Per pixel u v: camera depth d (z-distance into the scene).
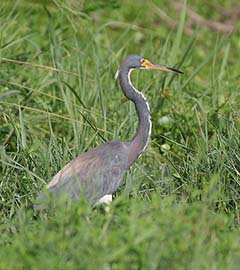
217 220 11.05
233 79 17.92
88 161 12.65
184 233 10.38
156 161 14.88
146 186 13.50
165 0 23.39
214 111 15.55
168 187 13.40
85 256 9.68
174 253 9.84
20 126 14.44
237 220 12.19
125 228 10.23
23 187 13.09
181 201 12.19
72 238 10.19
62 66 16.50
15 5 17.44
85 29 18.30
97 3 19.00
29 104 15.77
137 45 21.25
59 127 15.66
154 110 16.23
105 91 16.47
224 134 14.17
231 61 20.77
